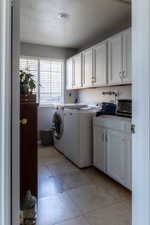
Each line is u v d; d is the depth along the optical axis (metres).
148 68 1.00
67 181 2.39
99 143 2.63
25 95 1.73
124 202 1.89
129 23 2.88
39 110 4.30
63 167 2.89
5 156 0.79
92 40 3.83
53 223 1.56
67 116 3.27
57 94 4.51
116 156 2.24
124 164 2.10
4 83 0.78
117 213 1.71
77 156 2.88
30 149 1.78
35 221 1.53
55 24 2.99
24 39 3.78
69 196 2.01
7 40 0.78
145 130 1.04
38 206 1.81
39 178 2.47
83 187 2.22
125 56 2.45
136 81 1.11
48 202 1.89
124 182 2.10
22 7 2.43
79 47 4.38
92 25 3.03
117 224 1.55
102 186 2.25
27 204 1.52
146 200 1.05
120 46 2.54
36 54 4.14
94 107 3.62
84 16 2.70
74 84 4.02
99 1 2.28
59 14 2.64
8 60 0.79
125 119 2.12
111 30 3.26
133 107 1.15
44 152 3.71
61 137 3.62
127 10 2.52
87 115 2.84
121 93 3.02
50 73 4.41
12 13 1.00
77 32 3.36
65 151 3.41
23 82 1.78
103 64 2.96
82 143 2.81
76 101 4.57
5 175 0.80
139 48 1.07
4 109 0.78
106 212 1.72
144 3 1.02
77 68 3.87
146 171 1.05
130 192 2.09
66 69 4.44
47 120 4.39
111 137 2.34
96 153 2.72
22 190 1.76
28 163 1.78
